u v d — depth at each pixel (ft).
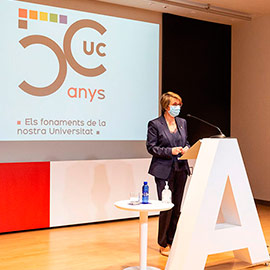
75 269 12.13
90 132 19.04
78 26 18.71
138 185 19.34
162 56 21.52
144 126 20.68
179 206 13.82
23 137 17.34
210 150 11.51
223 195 12.09
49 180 17.25
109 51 19.56
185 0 20.53
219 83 23.86
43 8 17.80
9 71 16.99
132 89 20.25
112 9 19.74
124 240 15.52
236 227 11.70
